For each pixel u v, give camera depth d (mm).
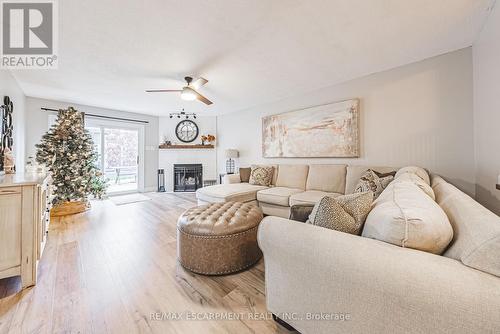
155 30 1985
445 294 635
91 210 3910
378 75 3012
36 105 4168
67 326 1266
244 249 1911
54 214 3473
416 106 2719
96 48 2299
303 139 3881
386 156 2979
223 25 1920
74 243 2461
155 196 5266
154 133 5957
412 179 1584
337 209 1099
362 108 3184
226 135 5680
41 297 1523
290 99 4137
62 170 3568
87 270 1889
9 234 1603
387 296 741
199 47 2291
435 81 2578
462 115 2418
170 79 3160
